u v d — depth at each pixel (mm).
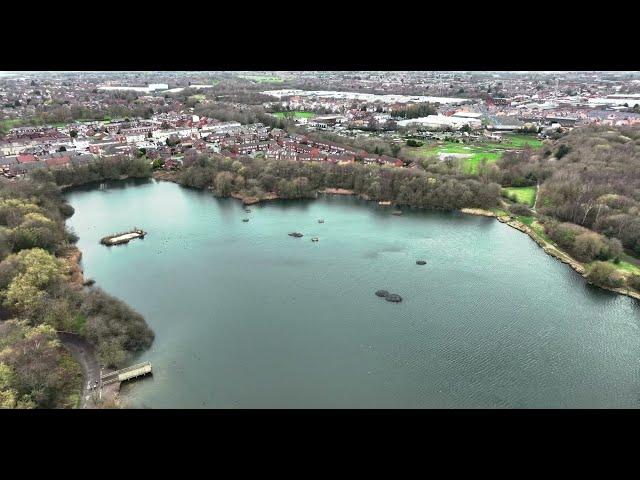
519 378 183250
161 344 199500
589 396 175125
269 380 179625
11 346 169250
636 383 182125
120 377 176000
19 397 155000
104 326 191250
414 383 179625
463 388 177375
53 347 179250
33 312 198625
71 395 166875
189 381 178625
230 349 196750
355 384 178375
